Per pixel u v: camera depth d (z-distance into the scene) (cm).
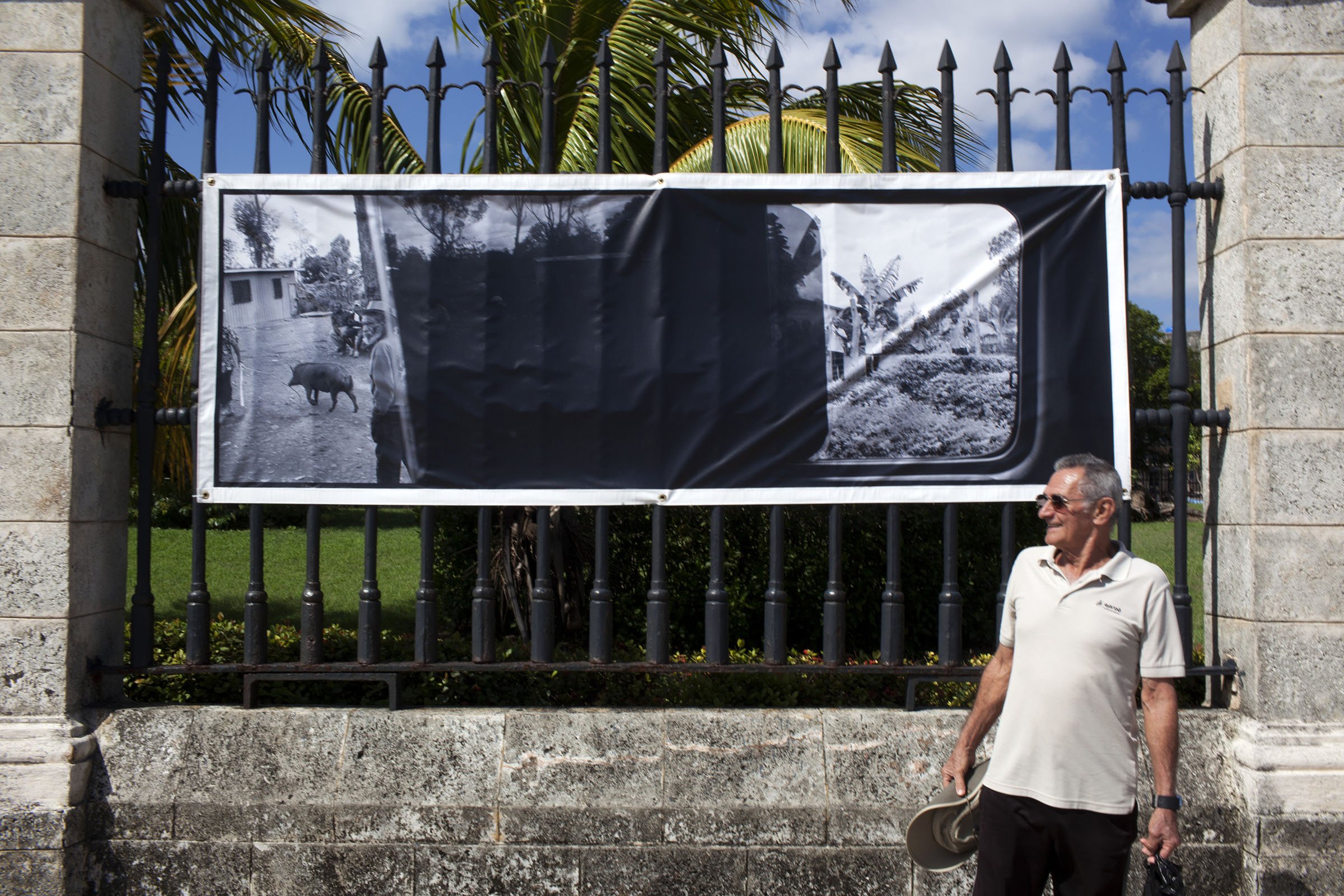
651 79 557
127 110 399
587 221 380
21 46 367
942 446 382
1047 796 266
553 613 378
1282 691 358
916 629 621
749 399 379
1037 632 274
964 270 383
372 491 379
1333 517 361
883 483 380
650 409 378
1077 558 276
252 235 382
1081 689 266
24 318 362
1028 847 271
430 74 384
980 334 382
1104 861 264
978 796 291
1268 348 364
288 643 441
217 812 356
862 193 382
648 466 378
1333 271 365
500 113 607
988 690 297
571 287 380
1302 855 346
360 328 381
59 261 363
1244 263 368
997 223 383
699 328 379
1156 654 266
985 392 382
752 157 536
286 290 382
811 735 365
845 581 616
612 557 617
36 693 357
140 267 567
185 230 576
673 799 356
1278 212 366
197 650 375
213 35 532
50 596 359
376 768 359
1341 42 369
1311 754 350
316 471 380
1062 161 384
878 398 382
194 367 389
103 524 382
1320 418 362
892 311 383
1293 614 359
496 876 354
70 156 366
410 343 380
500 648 431
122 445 398
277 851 355
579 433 378
